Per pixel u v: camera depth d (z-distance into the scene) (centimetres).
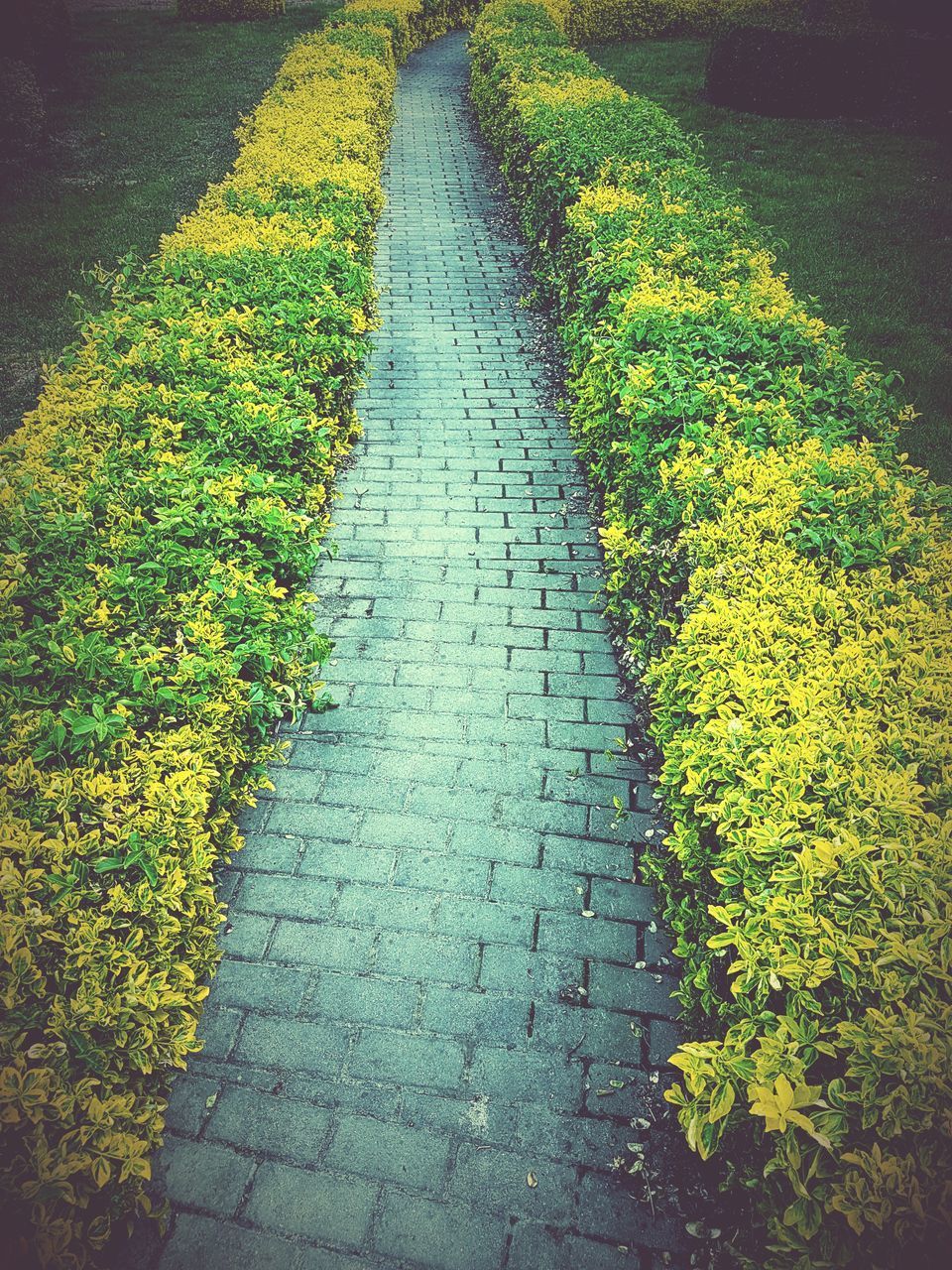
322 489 496
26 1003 218
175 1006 247
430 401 688
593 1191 246
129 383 444
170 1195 243
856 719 254
